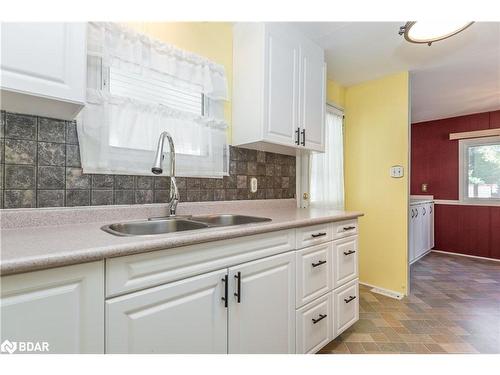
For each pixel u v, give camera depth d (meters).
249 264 1.18
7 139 1.08
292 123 1.88
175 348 0.94
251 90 1.76
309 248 1.52
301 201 2.44
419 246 3.87
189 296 0.98
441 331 1.93
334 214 1.78
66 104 1.01
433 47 2.15
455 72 2.62
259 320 1.23
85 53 1.03
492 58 2.34
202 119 1.71
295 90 1.90
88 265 0.76
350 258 1.87
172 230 1.44
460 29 1.62
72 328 0.73
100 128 1.28
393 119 2.69
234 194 1.93
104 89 1.30
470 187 4.09
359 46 2.16
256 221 1.58
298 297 1.44
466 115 4.07
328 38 2.04
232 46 1.91
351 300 1.85
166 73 1.53
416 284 2.90
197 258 1.00
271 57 1.74
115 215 1.34
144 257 0.86
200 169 1.69
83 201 1.26
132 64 1.39
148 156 1.45
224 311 1.09
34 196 1.13
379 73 2.68
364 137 2.90
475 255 4.01
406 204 2.61
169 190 1.56
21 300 0.66
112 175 1.35
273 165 2.22
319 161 2.68
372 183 2.84
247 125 1.78
